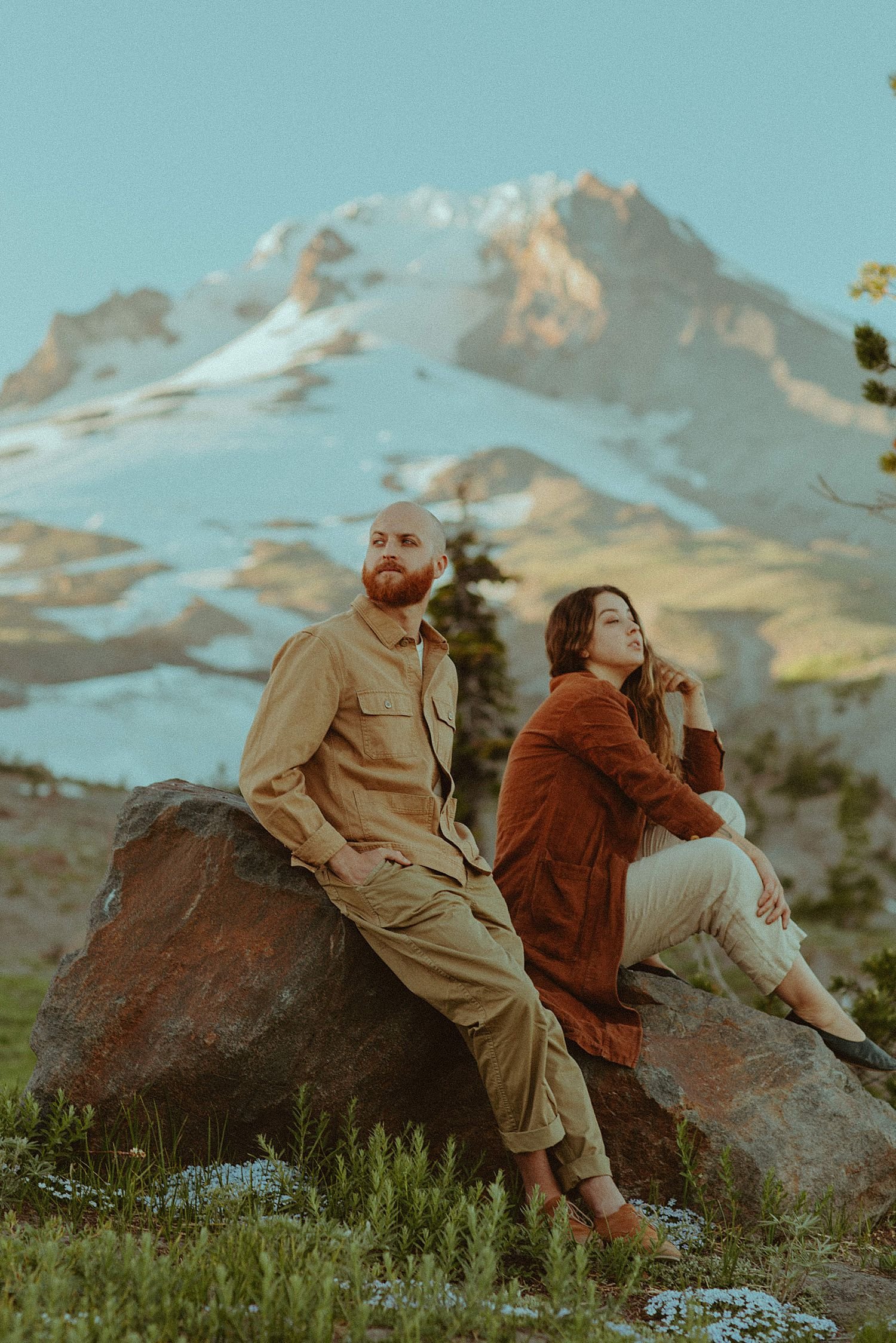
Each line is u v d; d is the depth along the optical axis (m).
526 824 4.70
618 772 4.58
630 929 4.63
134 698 111.44
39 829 43.78
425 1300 3.08
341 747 4.21
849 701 99.25
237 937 4.32
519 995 3.79
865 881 37.62
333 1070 4.25
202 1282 3.08
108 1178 4.04
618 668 5.12
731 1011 4.64
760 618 127.44
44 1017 4.41
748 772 86.44
